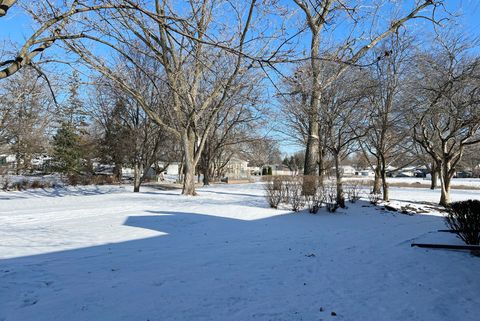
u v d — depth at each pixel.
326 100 17.30
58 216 11.80
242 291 5.04
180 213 12.55
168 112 20.19
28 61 3.88
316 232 10.09
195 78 17.27
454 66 16.61
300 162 64.31
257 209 13.96
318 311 4.38
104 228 9.77
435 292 5.22
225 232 9.69
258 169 81.31
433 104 16.89
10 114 24.00
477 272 6.28
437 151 21.67
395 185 40.47
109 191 28.72
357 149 24.44
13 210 13.85
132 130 27.64
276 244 8.35
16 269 5.80
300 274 5.96
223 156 56.56
